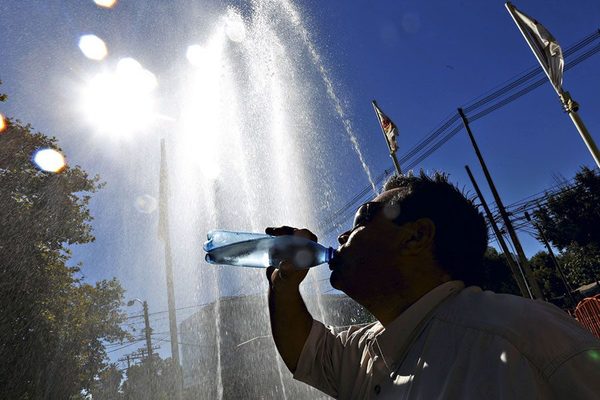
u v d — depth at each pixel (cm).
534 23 660
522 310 71
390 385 86
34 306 814
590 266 3058
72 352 967
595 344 64
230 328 1579
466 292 84
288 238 123
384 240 97
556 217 2522
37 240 889
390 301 97
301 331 124
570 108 628
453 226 97
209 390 1556
